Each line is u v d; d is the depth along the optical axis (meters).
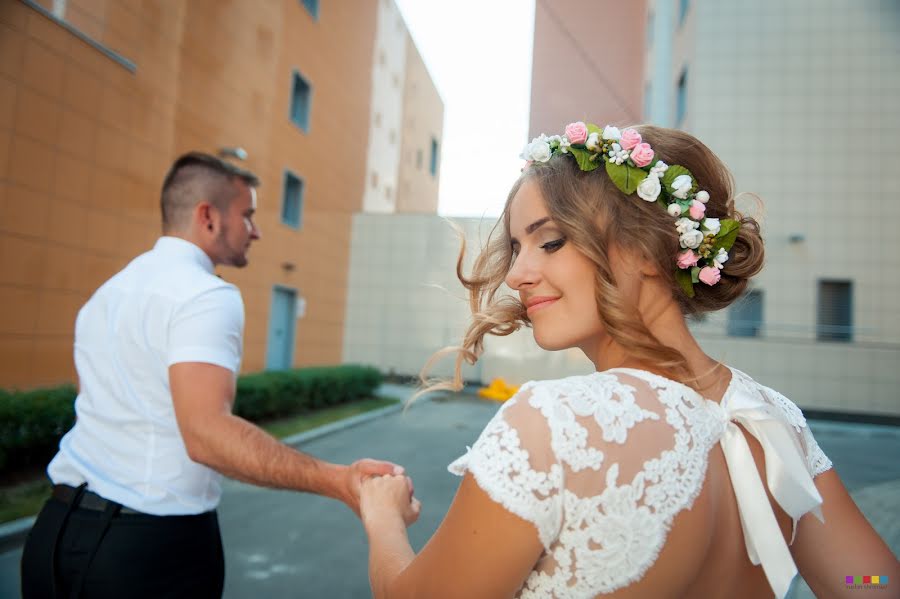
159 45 8.66
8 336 6.30
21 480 4.51
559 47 18.11
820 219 12.31
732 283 0.82
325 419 9.29
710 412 0.72
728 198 0.86
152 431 1.27
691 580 0.64
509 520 0.58
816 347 11.70
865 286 12.00
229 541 3.96
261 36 12.03
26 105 6.42
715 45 13.15
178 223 1.55
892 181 12.19
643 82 17.59
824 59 12.70
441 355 0.96
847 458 7.91
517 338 15.55
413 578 0.65
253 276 12.35
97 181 7.47
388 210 21.83
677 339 0.78
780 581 0.67
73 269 7.12
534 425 0.62
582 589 0.60
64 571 1.21
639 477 0.61
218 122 10.47
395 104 22.48
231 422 1.18
